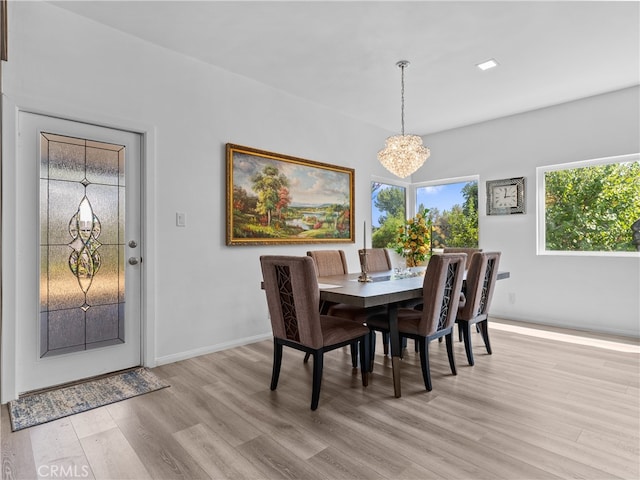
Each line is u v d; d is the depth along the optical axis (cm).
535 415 209
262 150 366
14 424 199
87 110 259
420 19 258
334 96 402
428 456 171
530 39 284
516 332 396
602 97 393
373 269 388
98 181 270
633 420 203
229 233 338
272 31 276
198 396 236
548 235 441
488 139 482
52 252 250
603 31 272
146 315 288
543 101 414
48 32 243
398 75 349
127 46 280
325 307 309
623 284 382
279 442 183
